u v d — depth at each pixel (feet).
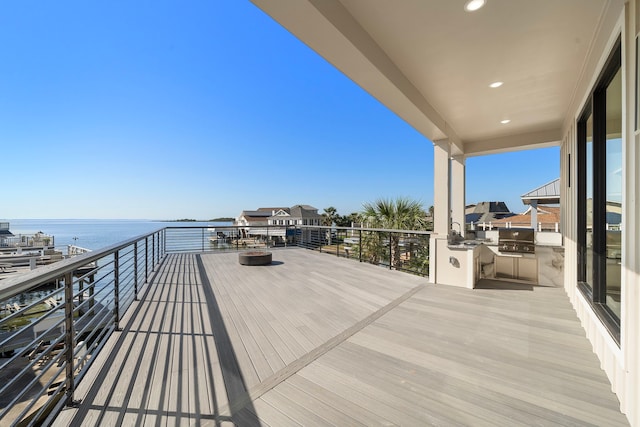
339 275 16.31
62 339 5.13
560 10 6.97
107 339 7.77
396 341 7.78
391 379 5.92
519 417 4.79
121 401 5.11
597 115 8.09
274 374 6.09
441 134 14.62
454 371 6.25
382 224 24.11
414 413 4.87
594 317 7.30
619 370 5.28
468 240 17.19
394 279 15.34
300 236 30.14
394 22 7.51
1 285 3.02
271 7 5.98
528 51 8.71
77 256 5.57
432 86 11.00
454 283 13.98
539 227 22.58
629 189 5.07
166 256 23.50
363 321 9.27
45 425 4.37
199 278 15.48
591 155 8.86
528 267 14.53
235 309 10.43
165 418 4.68
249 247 29.07
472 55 8.97
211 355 6.94
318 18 6.32
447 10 7.04
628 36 5.23
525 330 8.57
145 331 8.40
